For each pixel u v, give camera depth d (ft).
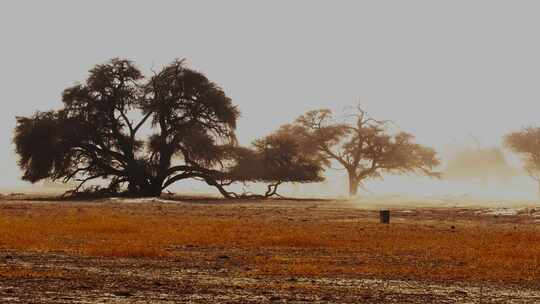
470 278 58.13
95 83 287.69
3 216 140.05
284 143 317.83
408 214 176.14
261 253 75.87
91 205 210.79
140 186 293.84
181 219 138.51
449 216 167.43
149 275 57.26
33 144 280.92
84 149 290.56
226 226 117.08
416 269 63.16
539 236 101.60
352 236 99.09
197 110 296.92
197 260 68.13
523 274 60.49
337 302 46.01
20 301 44.14
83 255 70.13
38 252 72.08
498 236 101.65
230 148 305.53
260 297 47.29
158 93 293.84
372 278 57.57
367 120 406.82
